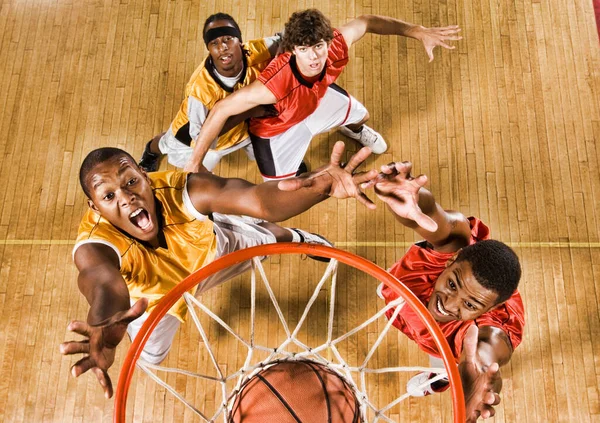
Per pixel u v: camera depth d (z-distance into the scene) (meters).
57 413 3.01
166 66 3.72
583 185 3.38
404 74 3.65
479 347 2.32
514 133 3.50
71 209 3.41
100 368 1.81
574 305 3.14
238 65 2.75
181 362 3.09
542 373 3.03
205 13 3.83
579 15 3.75
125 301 2.27
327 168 1.77
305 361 1.98
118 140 3.57
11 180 3.48
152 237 2.54
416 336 2.60
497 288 2.19
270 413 1.78
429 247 2.58
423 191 2.18
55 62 3.75
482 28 3.73
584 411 2.95
